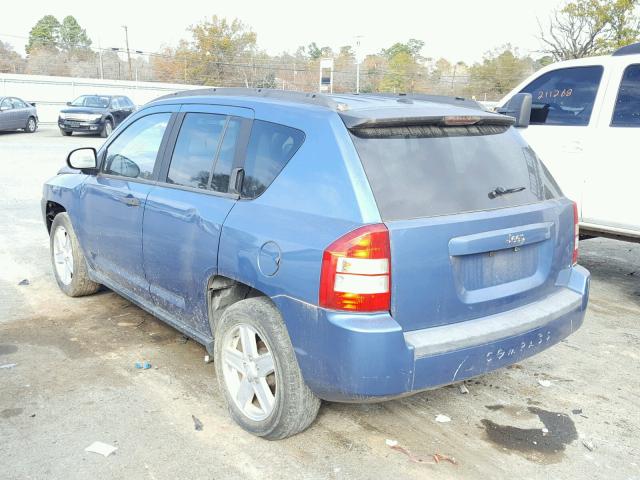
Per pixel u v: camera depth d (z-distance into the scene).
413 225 2.88
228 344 3.52
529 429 3.62
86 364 4.30
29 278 6.28
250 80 53.25
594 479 3.14
